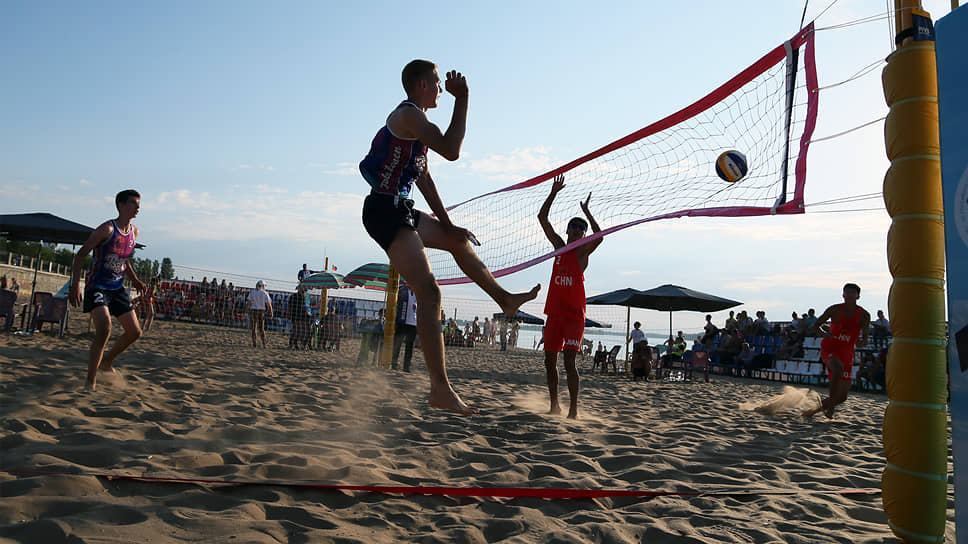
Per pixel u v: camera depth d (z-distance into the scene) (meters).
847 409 7.33
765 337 14.90
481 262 2.59
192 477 2.27
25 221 9.97
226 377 5.85
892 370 2.05
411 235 2.29
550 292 4.95
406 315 8.92
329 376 6.94
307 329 12.92
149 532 1.70
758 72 3.31
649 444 3.88
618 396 7.54
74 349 7.65
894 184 2.08
